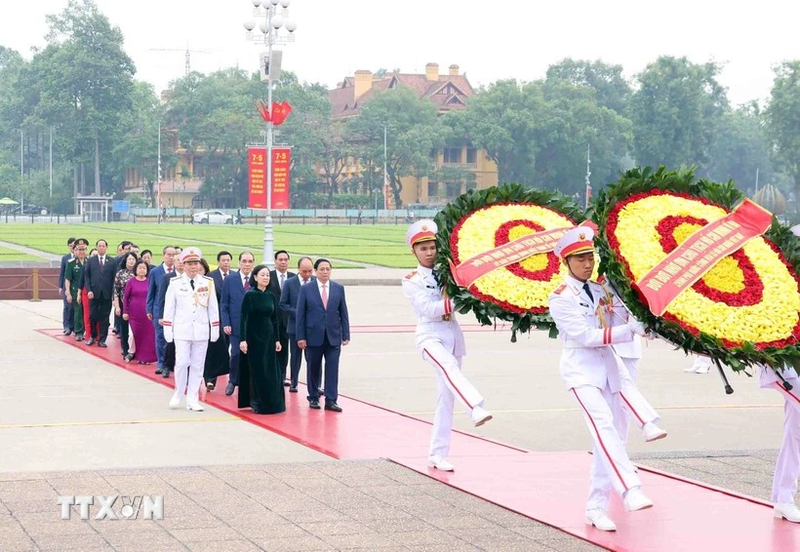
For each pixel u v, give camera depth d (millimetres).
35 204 147500
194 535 8430
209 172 133000
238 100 129625
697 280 8617
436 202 133375
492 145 126812
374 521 8906
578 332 8836
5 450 11969
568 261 8945
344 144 128875
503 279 10023
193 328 14852
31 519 8859
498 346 23172
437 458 10961
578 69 168000
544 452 12070
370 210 124625
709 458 11891
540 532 8656
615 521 9023
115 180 146750
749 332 8461
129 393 16391
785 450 9062
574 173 133000
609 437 8703
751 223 8992
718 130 148625
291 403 15539
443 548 8156
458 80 143750
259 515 9047
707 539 8492
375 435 13000
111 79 139125
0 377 17969
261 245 64750
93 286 22234
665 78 132500
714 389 17297
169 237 75000
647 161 134125
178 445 12383
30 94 160875
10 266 39781
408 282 10773
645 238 8758
